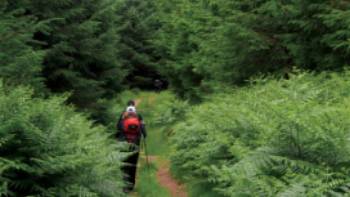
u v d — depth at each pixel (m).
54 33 13.11
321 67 11.30
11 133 5.23
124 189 9.29
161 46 28.48
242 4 13.28
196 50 23.09
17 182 5.15
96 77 15.73
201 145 8.56
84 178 5.73
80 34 14.18
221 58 14.19
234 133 7.70
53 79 13.07
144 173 11.41
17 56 9.34
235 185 5.15
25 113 5.40
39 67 9.93
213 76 15.53
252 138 7.04
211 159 8.19
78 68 14.77
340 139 5.14
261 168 5.44
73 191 5.30
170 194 9.44
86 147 5.97
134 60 38.72
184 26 22.36
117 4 16.84
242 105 8.41
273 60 12.60
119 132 10.20
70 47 13.46
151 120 20.95
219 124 8.47
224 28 12.68
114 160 6.54
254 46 11.91
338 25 10.54
